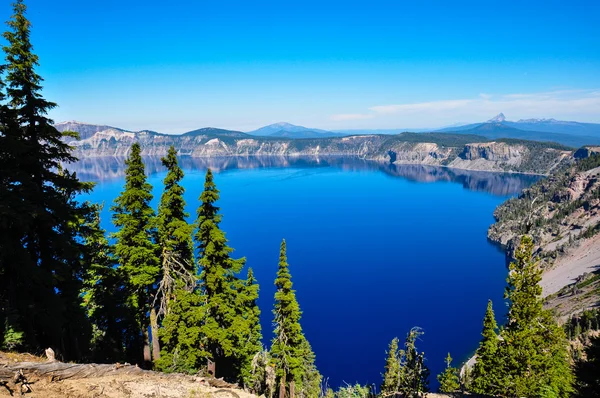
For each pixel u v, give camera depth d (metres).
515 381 28.64
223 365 33.25
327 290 172.50
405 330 132.88
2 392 10.27
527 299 29.34
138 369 15.12
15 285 17.27
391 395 36.47
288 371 31.73
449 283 186.88
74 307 20.88
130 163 25.59
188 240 28.58
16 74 17.39
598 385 16.11
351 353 115.94
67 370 12.54
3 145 16.45
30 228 17.81
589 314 109.56
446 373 58.12
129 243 26.09
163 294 27.17
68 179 19.58
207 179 25.81
